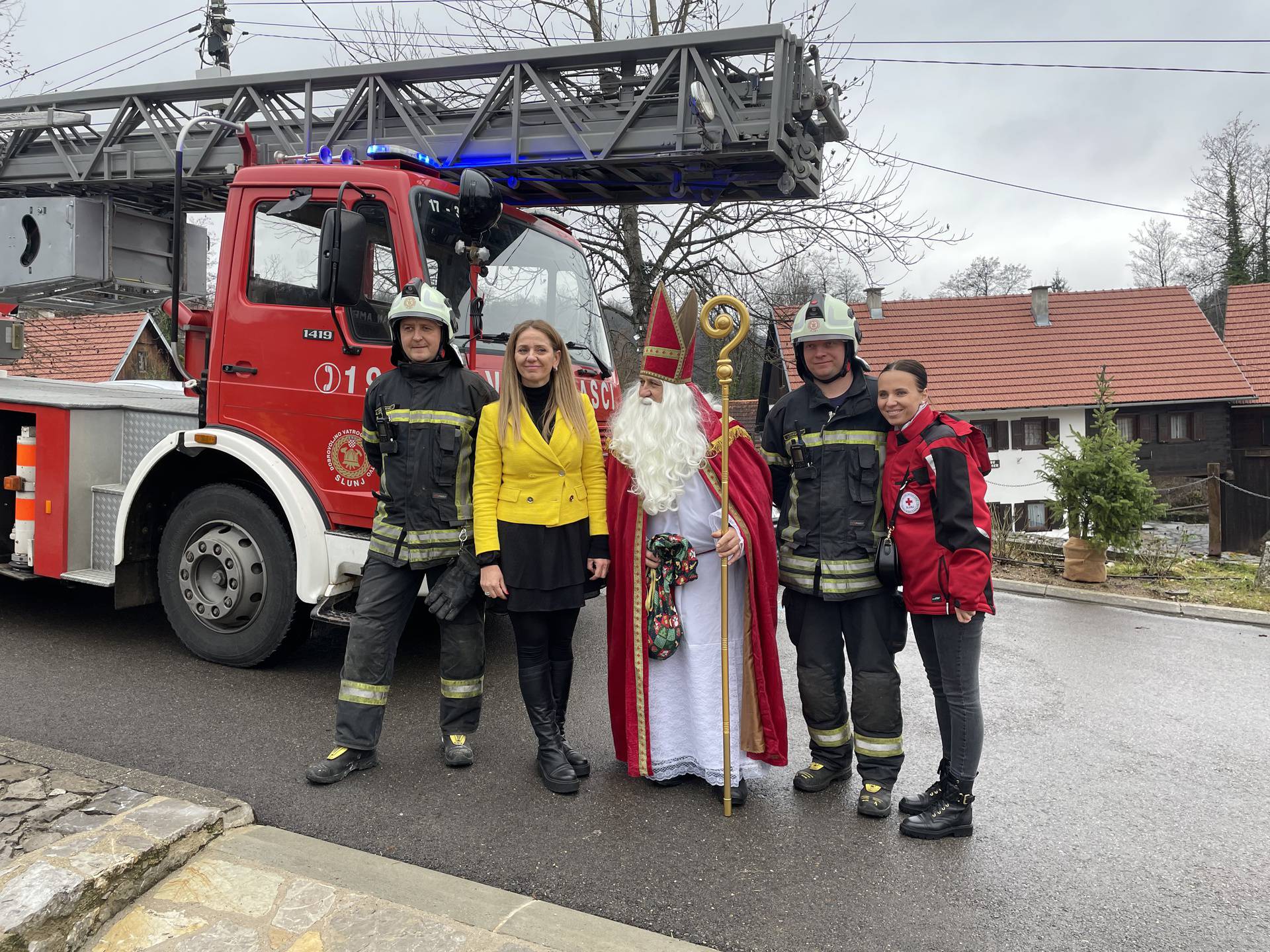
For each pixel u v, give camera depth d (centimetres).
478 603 375
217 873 265
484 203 417
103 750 368
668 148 568
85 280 638
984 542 315
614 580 359
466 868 288
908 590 327
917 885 288
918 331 2802
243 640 468
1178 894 288
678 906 271
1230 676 565
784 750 354
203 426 480
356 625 359
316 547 441
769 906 272
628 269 1235
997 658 591
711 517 344
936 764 395
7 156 705
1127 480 874
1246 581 941
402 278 423
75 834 263
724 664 329
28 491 519
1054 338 2738
